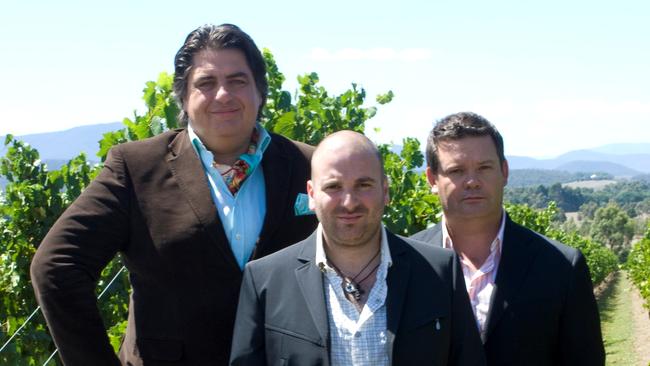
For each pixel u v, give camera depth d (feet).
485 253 12.23
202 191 11.13
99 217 10.77
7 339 22.17
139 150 11.35
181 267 10.93
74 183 23.77
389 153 24.47
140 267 11.10
